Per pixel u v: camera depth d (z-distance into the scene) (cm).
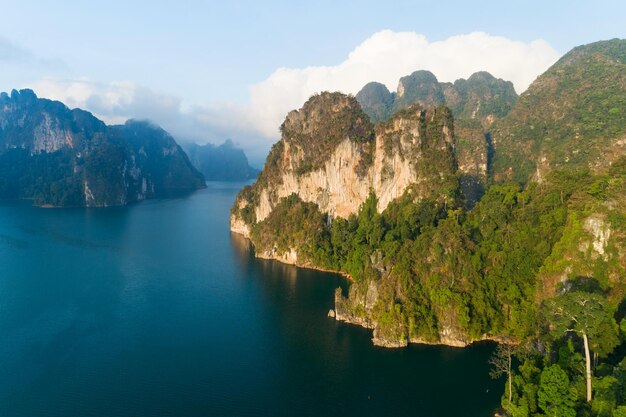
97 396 7294
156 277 14000
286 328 10006
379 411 6950
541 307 8319
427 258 10025
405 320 9150
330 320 10462
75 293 12362
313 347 9069
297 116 18812
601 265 7681
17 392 7388
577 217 8400
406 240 10938
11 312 10869
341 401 7206
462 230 10400
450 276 9550
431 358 8531
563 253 8375
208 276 14100
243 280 13650
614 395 5247
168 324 10231
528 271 9194
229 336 9594
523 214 10144
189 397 7281
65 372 8044
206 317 10650
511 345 8750
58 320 10406
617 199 8044
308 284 13188
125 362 8431
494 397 7256
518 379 6444
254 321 10406
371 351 8875
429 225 11819
